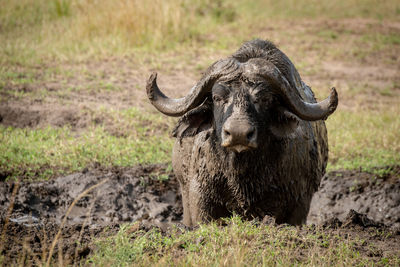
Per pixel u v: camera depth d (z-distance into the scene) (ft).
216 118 62.08
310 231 64.28
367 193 100.83
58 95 138.82
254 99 60.13
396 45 214.90
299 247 58.75
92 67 164.76
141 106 137.59
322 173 82.23
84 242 61.05
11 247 58.75
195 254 54.34
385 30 235.61
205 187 68.64
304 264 54.65
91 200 94.38
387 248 62.75
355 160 113.50
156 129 124.26
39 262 52.90
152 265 52.39
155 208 95.14
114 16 190.80
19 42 181.16
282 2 279.90
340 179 104.99
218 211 69.82
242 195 67.31
